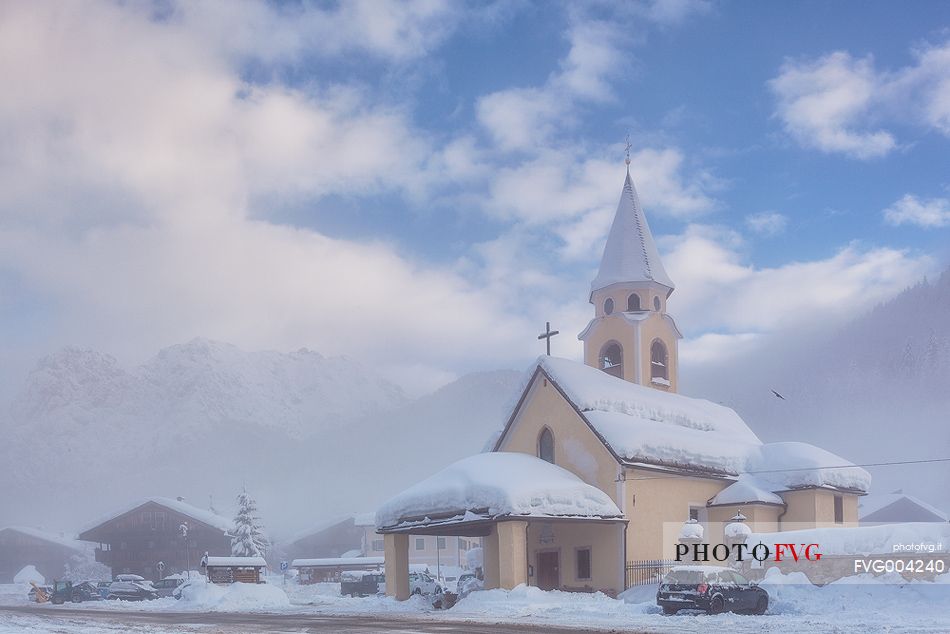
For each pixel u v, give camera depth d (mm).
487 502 37125
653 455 41406
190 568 97312
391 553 42281
